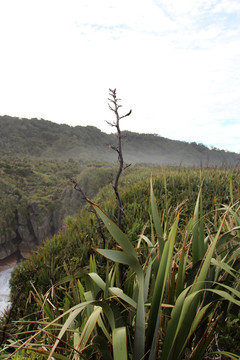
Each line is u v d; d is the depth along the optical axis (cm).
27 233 8906
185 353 140
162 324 144
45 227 8925
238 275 169
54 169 14688
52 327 178
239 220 207
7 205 9019
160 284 127
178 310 120
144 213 585
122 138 197
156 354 121
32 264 457
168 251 129
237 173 756
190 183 733
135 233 490
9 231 8669
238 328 153
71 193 6519
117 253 118
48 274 416
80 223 632
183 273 149
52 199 9556
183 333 128
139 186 809
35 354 156
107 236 517
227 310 162
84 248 470
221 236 164
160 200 634
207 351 150
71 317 107
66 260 470
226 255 176
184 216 464
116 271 167
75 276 158
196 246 169
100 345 124
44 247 545
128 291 161
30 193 10369
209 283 151
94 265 177
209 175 775
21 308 348
